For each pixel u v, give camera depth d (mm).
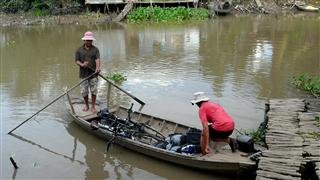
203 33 24625
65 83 14656
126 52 19844
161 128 9578
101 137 9773
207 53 18922
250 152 7863
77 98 11875
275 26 26625
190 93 13031
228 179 7777
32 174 8328
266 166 7027
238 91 13062
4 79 15469
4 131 10430
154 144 8953
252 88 13352
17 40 24234
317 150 7500
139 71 16016
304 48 19484
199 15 31141
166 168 8320
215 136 7879
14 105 12344
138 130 9281
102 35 25234
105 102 12336
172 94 12984
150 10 31250
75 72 16188
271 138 8188
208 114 7863
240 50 19375
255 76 14789
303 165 7020
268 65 16359
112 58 18594
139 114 10242
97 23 30531
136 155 8930
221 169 7594
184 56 18453
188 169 8188
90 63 10430
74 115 10312
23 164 8742
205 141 7703
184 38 23141
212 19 31031
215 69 15953
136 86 13992
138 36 24484
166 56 18594
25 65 17734
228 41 21750
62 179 8109
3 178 8172
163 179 7961
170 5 34188
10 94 13500
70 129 10477
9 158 9008
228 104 11836
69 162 8797
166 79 14727
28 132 10344
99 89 13766
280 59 17359
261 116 10852
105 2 32688
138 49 20484
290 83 13820
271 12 33562
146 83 14312
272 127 8742
